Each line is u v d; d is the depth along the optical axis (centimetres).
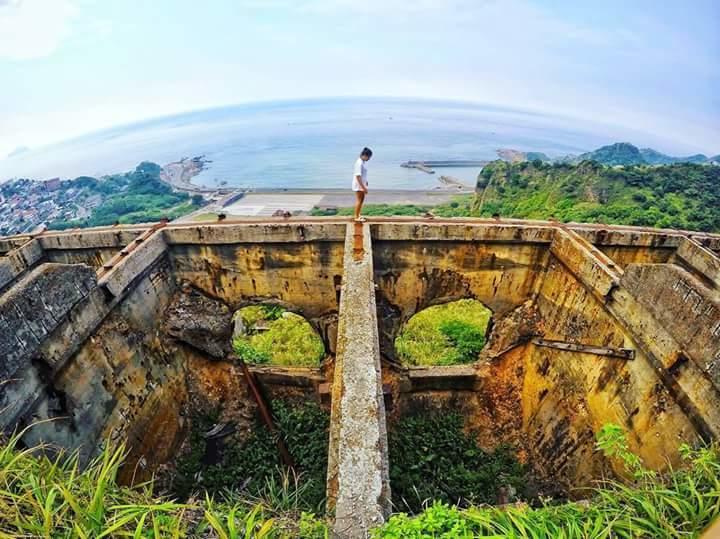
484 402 959
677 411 513
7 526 248
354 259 700
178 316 870
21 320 493
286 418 899
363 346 488
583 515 312
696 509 298
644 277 586
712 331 464
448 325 1530
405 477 760
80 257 902
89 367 612
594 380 692
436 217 906
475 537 266
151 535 272
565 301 802
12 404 471
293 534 312
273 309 1770
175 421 835
